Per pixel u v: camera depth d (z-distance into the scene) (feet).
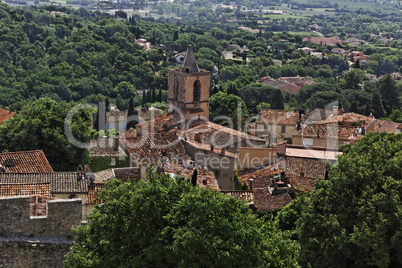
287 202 253.24
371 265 220.64
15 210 141.18
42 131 329.72
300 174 318.65
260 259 154.61
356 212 224.53
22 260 140.46
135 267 145.69
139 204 154.61
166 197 158.51
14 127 340.80
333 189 232.73
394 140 264.11
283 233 175.01
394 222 215.51
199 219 150.61
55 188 212.43
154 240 148.25
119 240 153.07
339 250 219.61
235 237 151.64
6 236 141.08
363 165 237.25
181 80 440.86
